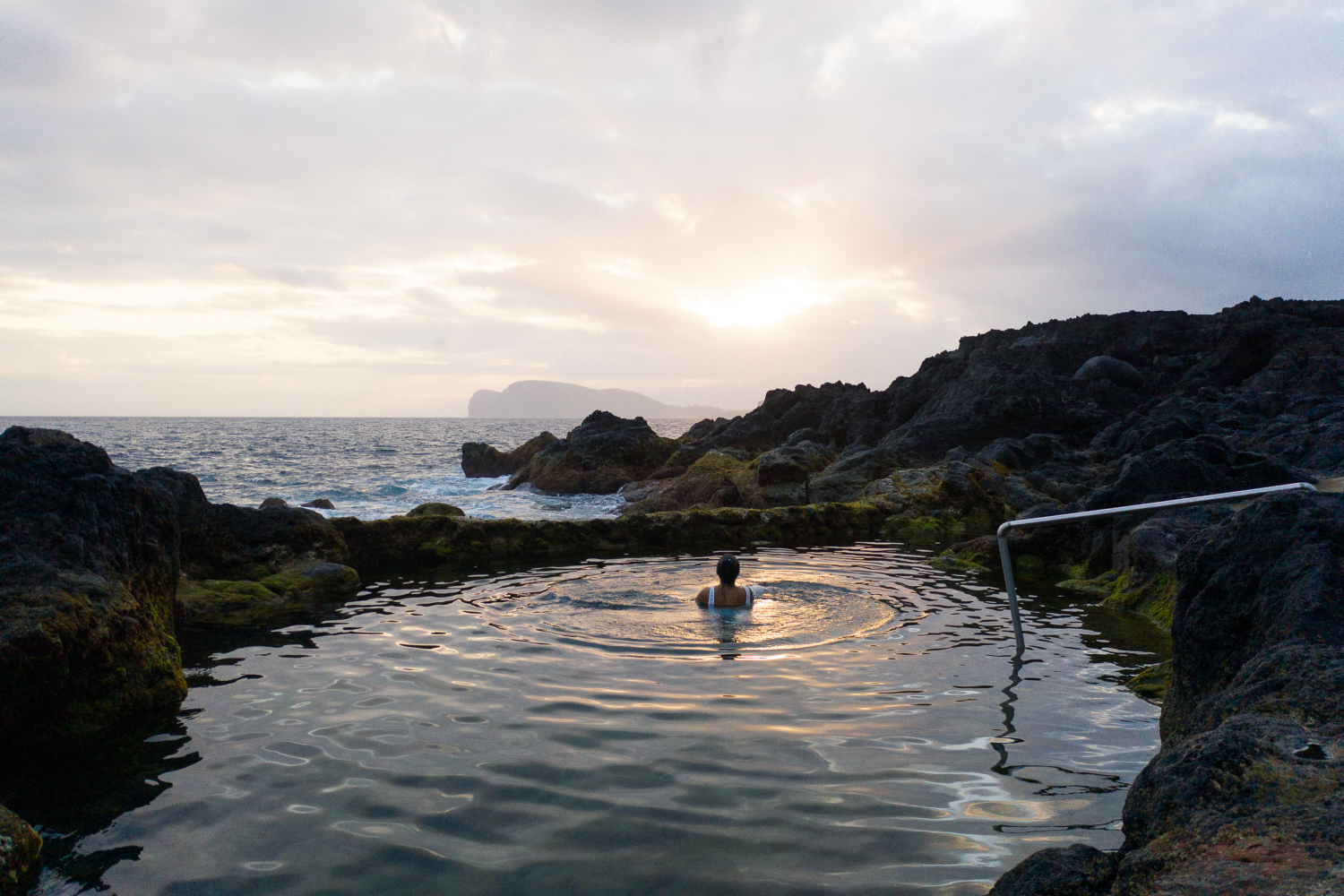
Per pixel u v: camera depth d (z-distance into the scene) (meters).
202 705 5.80
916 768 4.41
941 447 31.17
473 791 4.18
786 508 17.80
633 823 3.78
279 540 11.79
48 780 4.55
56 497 6.80
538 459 37.25
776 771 4.39
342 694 5.98
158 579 7.66
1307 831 1.96
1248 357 34.34
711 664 6.62
